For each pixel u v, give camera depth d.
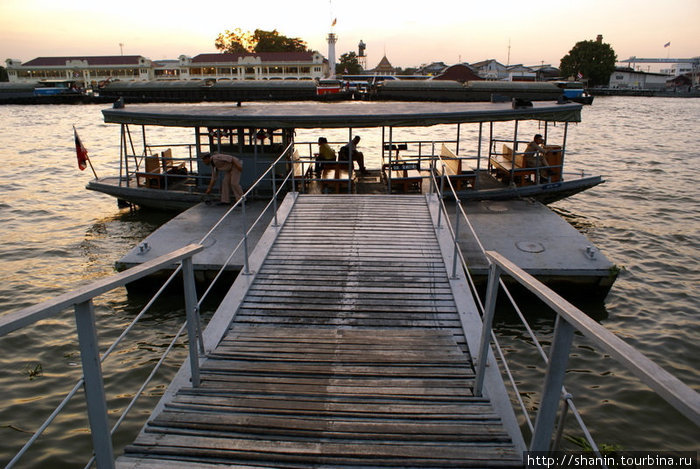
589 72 107.12
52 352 7.99
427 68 130.25
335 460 3.69
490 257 3.95
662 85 115.75
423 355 5.63
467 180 14.54
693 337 8.43
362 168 15.42
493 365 5.27
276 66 87.38
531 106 13.88
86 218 15.54
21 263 11.95
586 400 6.72
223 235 10.87
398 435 4.00
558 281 9.45
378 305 7.10
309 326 6.60
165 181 14.13
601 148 30.77
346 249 8.95
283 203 11.34
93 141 34.66
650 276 11.03
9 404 6.69
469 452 3.80
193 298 4.54
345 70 131.50
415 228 9.95
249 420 4.23
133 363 7.62
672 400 1.51
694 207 16.77
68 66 90.38
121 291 10.05
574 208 16.75
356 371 5.25
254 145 13.66
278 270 8.18
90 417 2.59
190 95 54.06
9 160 26.34
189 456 3.77
